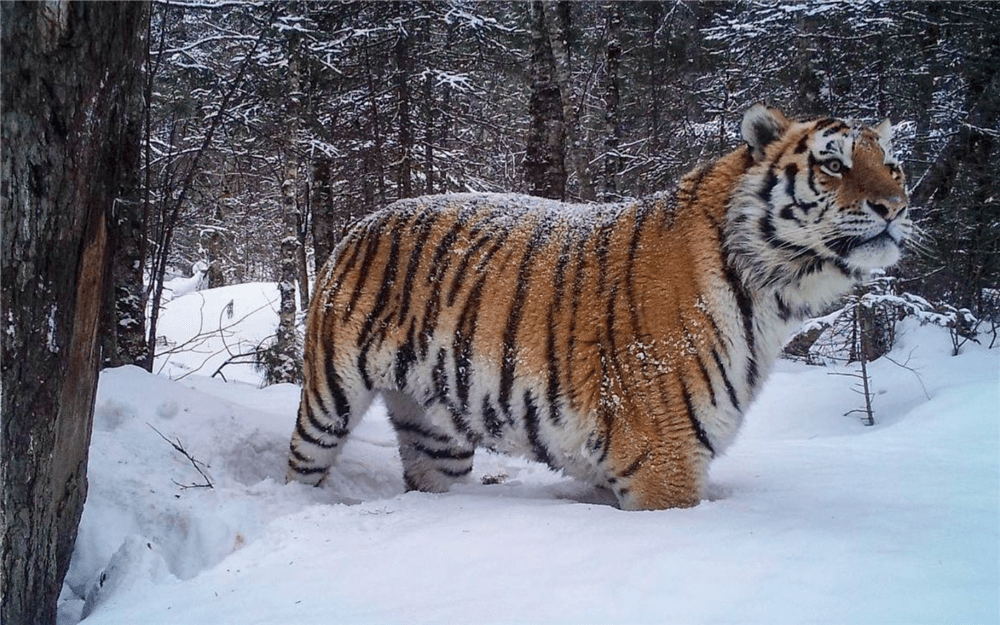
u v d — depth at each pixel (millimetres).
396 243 4773
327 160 13812
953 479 4156
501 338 4246
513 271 4320
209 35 12914
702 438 3852
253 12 12469
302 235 15094
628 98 19109
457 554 3125
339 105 14898
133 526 4484
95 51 2877
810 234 3738
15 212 2898
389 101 15578
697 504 3889
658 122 19188
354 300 4832
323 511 4074
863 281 4008
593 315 4027
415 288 4594
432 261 4582
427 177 15414
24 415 3080
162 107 10984
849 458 4918
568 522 3438
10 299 2971
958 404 6465
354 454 6297
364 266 4855
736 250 3846
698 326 3820
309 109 13344
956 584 2539
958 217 13922
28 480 3145
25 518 3168
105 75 2953
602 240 4199
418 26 14820
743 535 3098
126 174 7281
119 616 2977
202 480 5164
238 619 2723
